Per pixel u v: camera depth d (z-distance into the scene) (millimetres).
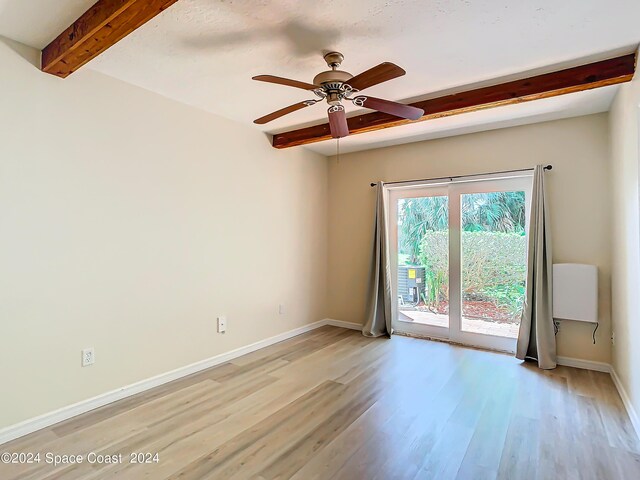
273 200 4285
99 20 1852
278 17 1975
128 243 2871
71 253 2533
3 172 2223
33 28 2119
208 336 3512
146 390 2969
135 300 2920
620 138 2846
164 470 1942
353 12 1928
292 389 2996
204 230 3471
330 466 1984
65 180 2500
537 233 3613
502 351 3982
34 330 2354
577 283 3459
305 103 2432
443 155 4293
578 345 3512
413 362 3639
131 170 2887
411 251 4664
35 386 2357
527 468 1974
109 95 2738
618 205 2980
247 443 2203
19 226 2291
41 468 1957
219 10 1907
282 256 4418
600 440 2244
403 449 2146
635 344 2447
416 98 3121
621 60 2402
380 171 4770
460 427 2398
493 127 3883
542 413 2590
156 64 2545
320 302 5086
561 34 2141
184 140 3281
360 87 2213
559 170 3625
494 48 2305
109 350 2750
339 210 5105
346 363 3609
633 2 1835
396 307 4781
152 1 1656
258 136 4078
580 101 3145
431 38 2186
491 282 4102
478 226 4180
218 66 2564
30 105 2332
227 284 3709
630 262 2586
